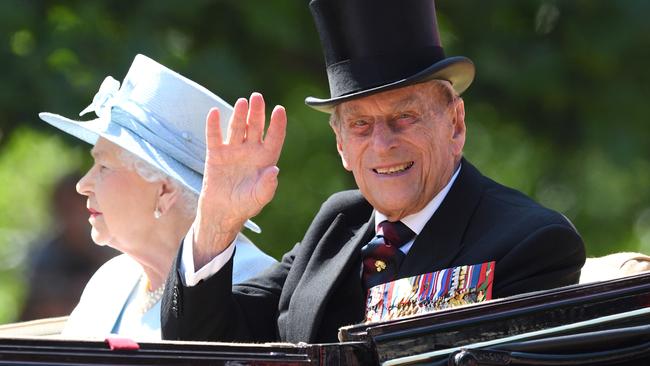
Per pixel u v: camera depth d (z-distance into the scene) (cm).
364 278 1461
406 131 1393
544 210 1410
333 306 1472
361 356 1177
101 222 1709
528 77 2869
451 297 1370
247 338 1484
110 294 1767
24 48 2762
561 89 2895
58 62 2748
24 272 3048
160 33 2745
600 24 2855
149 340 1149
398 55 1400
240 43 2858
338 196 1577
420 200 1424
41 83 2714
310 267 1508
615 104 2947
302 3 2850
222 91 2753
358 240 1495
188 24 2797
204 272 1398
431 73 1366
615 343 1223
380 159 1392
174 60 2723
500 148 3719
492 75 2859
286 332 1494
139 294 1744
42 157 4831
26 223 4978
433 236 1418
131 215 1684
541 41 2902
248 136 1354
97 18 2750
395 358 1173
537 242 1368
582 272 1557
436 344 1183
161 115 1691
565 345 1206
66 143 2819
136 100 1698
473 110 3133
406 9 1406
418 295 1387
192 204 1684
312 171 3659
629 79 2936
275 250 3631
